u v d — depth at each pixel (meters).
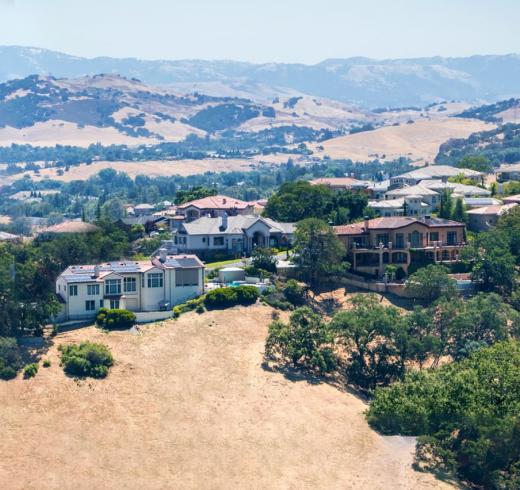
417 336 148.75
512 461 114.31
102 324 152.75
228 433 124.62
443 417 120.44
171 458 118.25
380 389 132.62
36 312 147.50
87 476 113.50
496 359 125.69
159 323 155.00
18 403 128.12
